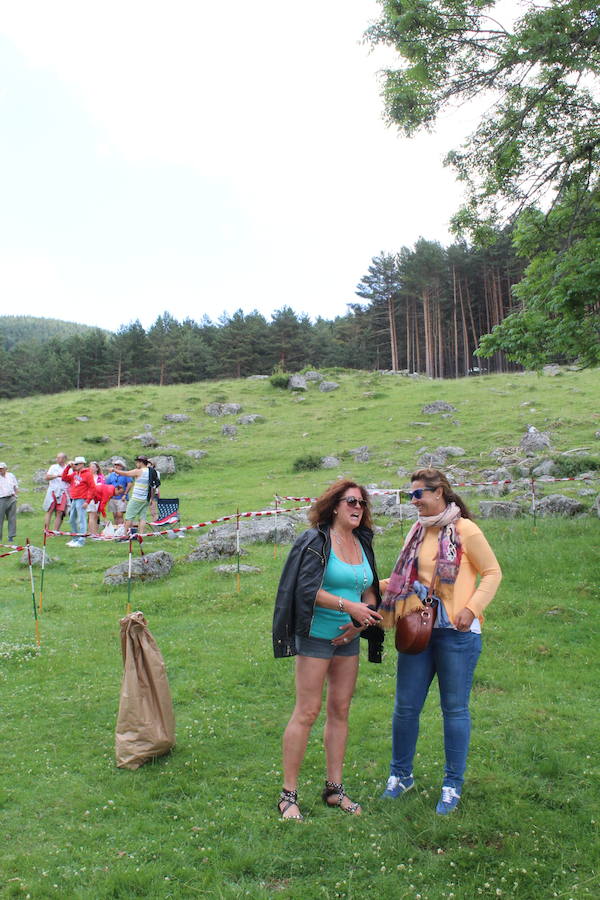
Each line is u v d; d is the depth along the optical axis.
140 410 37.66
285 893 3.43
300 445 29.09
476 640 4.22
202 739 5.35
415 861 3.68
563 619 8.08
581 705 5.74
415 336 62.03
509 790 4.36
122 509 17.28
